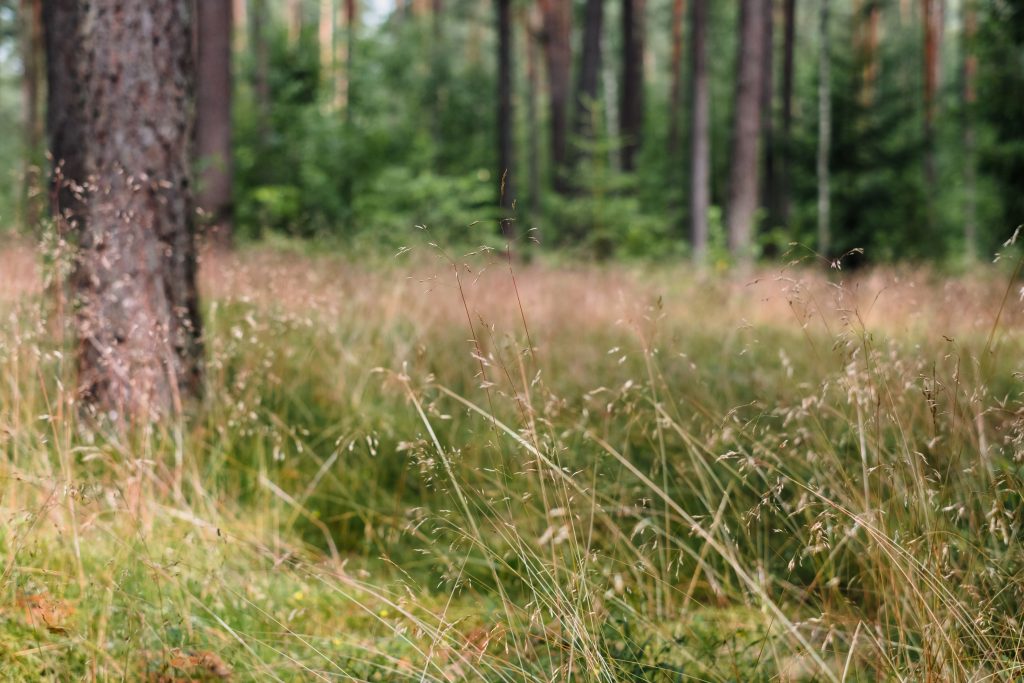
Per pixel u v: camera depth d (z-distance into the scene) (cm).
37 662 223
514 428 345
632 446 378
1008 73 1376
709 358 545
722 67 3181
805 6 3309
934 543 223
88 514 287
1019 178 1406
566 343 547
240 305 472
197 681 228
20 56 2016
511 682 222
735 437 319
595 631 223
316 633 265
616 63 3180
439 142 2353
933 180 2270
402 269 625
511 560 317
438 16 2589
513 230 935
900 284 379
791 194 1973
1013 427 235
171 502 338
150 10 400
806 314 272
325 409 449
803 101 1995
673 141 2866
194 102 424
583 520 304
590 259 1065
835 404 320
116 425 362
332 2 2739
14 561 238
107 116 397
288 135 1667
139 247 397
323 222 756
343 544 354
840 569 273
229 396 400
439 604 296
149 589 262
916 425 312
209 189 1198
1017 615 220
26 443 306
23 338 324
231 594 274
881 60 2270
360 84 1959
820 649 237
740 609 289
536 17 2478
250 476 378
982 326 350
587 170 1664
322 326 495
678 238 2112
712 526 260
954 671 196
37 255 393
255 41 1933
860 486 276
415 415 413
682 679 232
